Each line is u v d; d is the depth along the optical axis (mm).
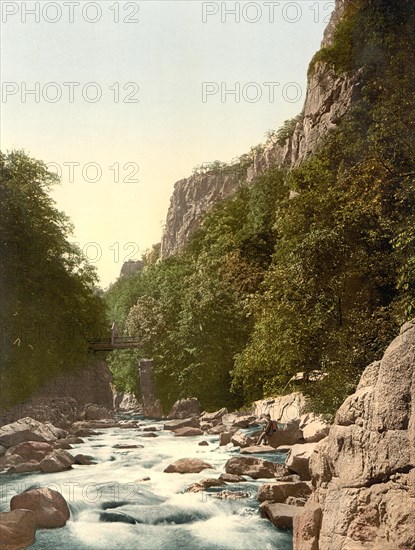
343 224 29391
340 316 28391
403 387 9000
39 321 54656
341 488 9711
